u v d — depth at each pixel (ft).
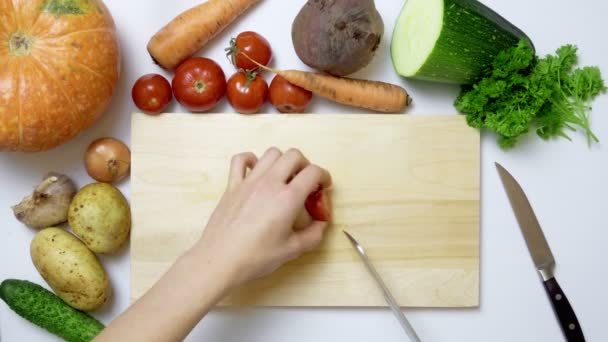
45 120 2.73
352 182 3.18
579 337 3.21
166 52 3.06
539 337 3.25
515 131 2.97
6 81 2.66
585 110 3.28
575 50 3.08
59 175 3.13
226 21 3.12
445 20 2.76
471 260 3.20
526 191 3.27
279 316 3.23
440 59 2.86
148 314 2.40
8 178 3.23
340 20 2.76
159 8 3.23
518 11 3.25
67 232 3.08
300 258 3.17
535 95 2.93
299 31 2.91
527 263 3.26
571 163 3.27
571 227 3.28
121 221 3.03
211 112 3.22
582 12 3.27
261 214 2.59
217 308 3.22
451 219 3.19
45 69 2.68
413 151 3.18
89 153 3.07
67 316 3.01
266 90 3.08
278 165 2.73
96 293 3.00
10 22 2.67
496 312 3.26
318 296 3.17
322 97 3.24
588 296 3.28
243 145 3.17
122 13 3.22
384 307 3.22
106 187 3.05
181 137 3.16
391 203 3.19
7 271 3.22
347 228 3.18
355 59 2.89
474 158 3.18
